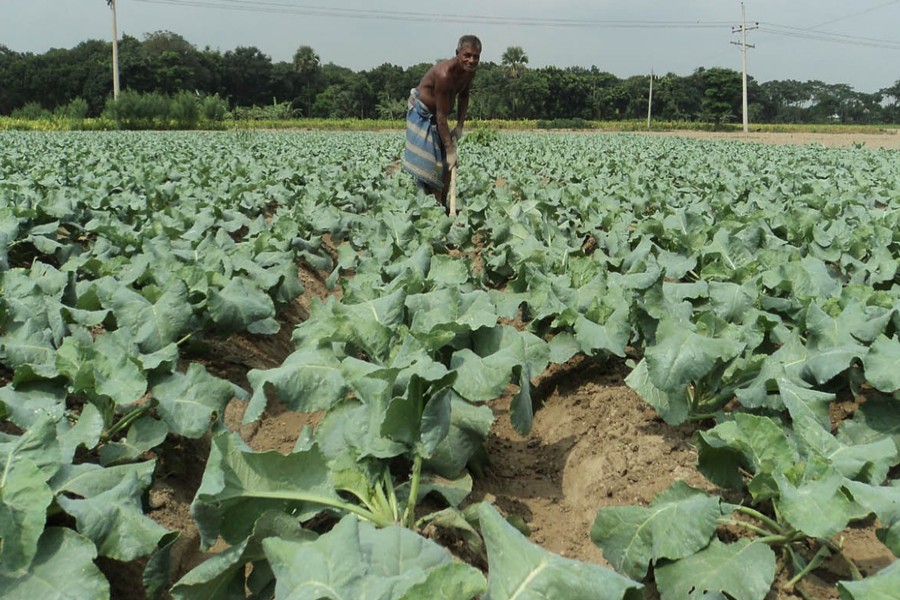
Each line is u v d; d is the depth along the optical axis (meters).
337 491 2.92
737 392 3.32
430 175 9.35
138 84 95.50
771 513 2.91
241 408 4.43
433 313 3.74
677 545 2.56
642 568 2.62
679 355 3.18
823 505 2.33
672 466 3.29
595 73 123.81
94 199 8.52
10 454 2.45
